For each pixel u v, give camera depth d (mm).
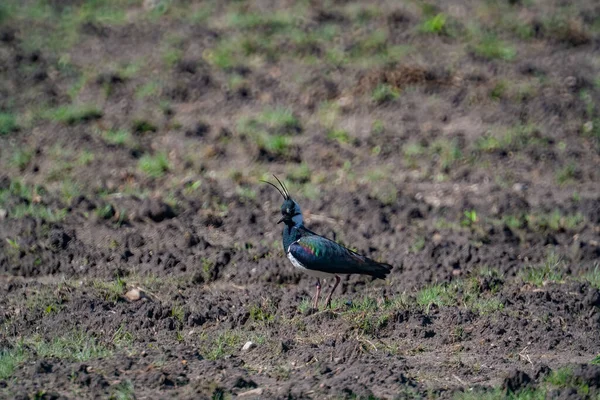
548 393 16219
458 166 30656
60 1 41312
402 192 28891
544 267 23438
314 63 36094
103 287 21875
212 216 26281
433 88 34469
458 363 18078
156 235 24984
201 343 19141
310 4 40344
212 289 22328
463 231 25844
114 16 40156
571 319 20234
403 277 22828
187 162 30406
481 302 21047
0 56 36688
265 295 21531
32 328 19688
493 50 36594
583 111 33219
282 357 18375
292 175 29797
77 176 29359
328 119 33188
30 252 23578
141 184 28984
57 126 32281
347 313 20156
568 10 39594
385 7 39875
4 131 32000
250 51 37031
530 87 34469
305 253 20422
